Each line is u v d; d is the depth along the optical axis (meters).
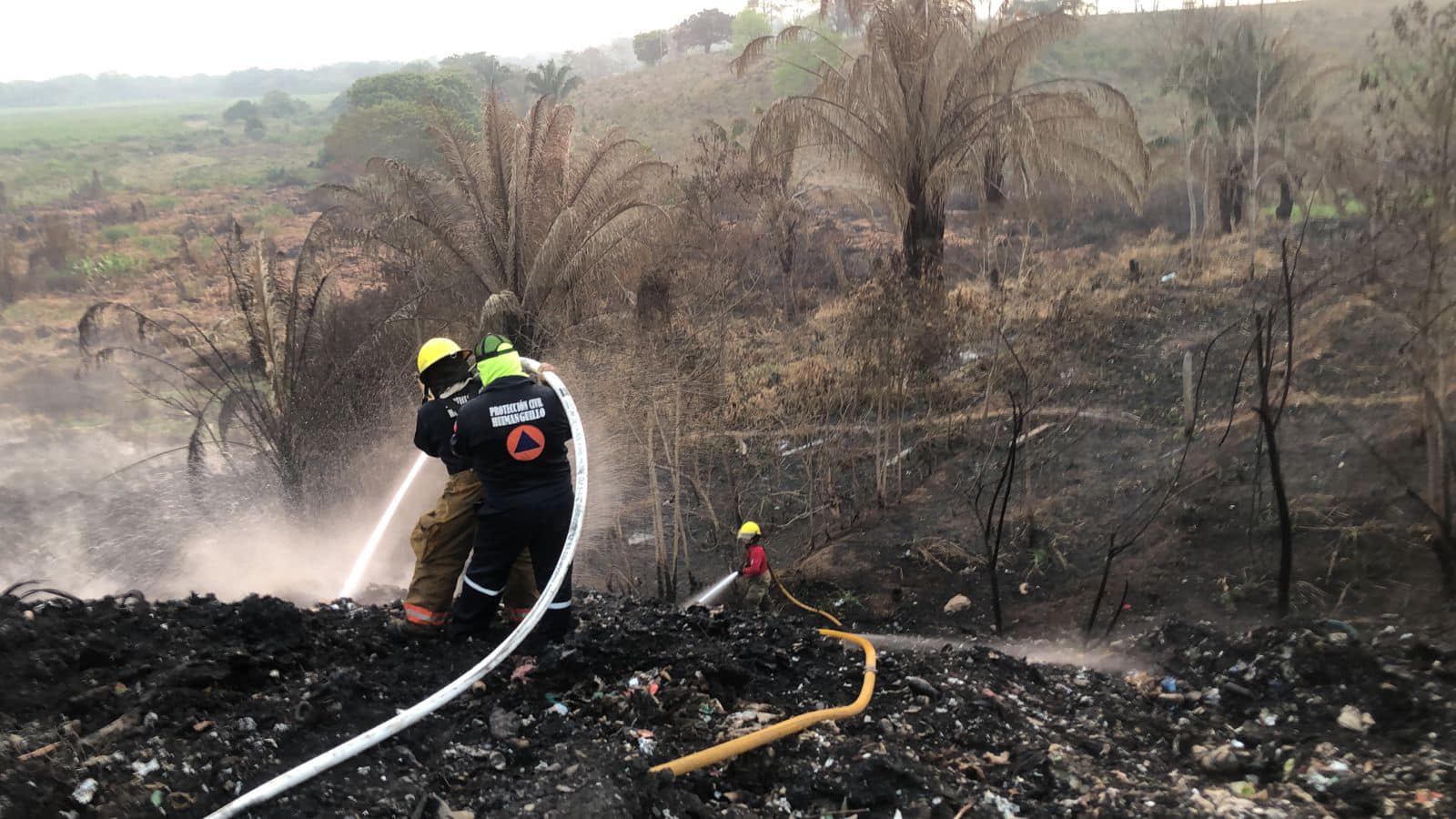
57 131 137.75
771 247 20.89
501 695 4.52
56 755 3.41
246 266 15.94
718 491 15.07
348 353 15.95
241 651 4.39
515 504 4.85
